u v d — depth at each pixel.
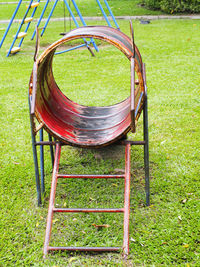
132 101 2.52
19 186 3.54
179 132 4.55
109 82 6.67
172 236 2.79
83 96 5.90
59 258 2.62
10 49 9.09
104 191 3.44
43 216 3.12
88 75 7.18
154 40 10.04
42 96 3.25
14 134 4.64
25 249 2.75
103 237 2.83
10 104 5.71
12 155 4.14
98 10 15.80
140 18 14.20
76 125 3.46
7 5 18.30
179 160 3.90
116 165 3.89
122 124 3.21
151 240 2.77
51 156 3.76
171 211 3.09
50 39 10.95
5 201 3.33
